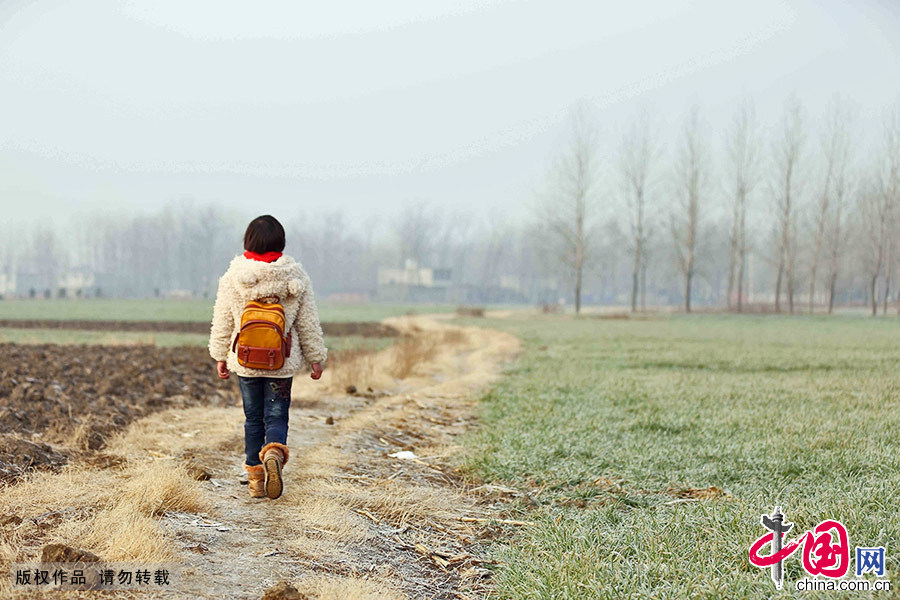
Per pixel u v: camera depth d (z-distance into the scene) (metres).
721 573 4.03
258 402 5.39
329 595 3.77
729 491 5.78
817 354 20.02
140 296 148.25
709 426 8.55
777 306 69.31
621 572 4.14
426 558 4.68
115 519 4.37
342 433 8.13
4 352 15.41
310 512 5.08
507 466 6.79
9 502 4.68
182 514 4.88
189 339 25.59
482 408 10.52
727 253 113.88
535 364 17.30
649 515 5.12
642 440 7.75
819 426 8.29
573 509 5.55
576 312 69.69
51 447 6.28
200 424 8.20
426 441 8.24
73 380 10.90
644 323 49.53
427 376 15.57
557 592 3.94
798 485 5.79
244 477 5.93
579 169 70.50
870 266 77.75
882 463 6.31
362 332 33.12
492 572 4.50
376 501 5.54
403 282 141.12
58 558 3.73
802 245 94.00
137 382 11.27
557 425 8.75
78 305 76.94
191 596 3.62
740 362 17.42
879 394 11.11
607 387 12.39
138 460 6.18
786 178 68.88
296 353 5.34
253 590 3.79
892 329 39.03
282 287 5.19
